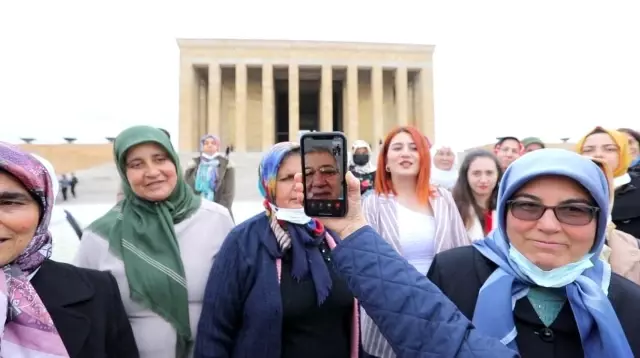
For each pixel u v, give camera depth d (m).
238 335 2.46
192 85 35.19
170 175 2.79
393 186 3.79
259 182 2.73
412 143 3.65
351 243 1.62
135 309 2.57
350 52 36.41
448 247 3.42
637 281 3.04
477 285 1.97
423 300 1.50
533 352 1.71
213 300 2.46
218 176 7.89
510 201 1.82
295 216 2.49
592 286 1.69
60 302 2.00
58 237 9.29
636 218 4.20
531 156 1.78
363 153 7.11
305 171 1.70
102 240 2.73
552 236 1.70
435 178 7.28
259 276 2.45
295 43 35.91
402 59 36.81
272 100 36.00
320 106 39.00
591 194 1.68
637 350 1.64
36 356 1.79
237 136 35.16
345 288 2.52
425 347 1.44
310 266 2.47
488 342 1.43
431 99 36.56
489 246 2.02
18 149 1.88
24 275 1.91
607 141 4.11
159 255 2.66
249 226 2.65
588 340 1.64
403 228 3.48
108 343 2.19
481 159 4.65
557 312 1.75
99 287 2.23
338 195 1.67
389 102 39.72
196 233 2.85
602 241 1.74
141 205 2.80
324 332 2.46
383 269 1.56
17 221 1.80
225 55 35.47
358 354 2.60
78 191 26.08
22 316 1.81
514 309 1.79
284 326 2.44
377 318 1.53
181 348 2.60
